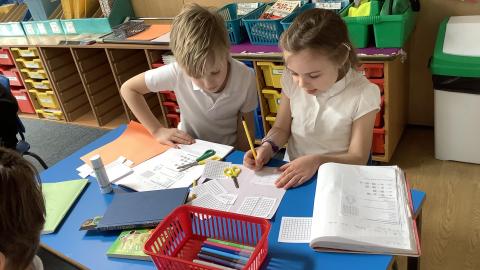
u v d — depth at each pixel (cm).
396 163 221
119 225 98
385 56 182
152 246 86
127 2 296
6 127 186
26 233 68
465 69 182
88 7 298
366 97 118
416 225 89
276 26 213
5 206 64
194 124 159
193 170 120
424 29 223
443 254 161
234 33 228
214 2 264
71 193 116
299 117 130
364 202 89
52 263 142
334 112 123
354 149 117
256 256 80
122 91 156
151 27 280
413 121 253
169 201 103
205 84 133
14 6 336
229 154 127
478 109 191
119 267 89
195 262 81
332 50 107
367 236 81
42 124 342
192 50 121
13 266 68
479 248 161
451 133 205
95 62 313
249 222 89
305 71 108
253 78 154
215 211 91
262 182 109
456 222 175
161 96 273
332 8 216
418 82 240
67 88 330
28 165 71
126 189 117
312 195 101
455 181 200
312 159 110
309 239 87
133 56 303
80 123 332
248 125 160
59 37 304
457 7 210
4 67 350
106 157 133
